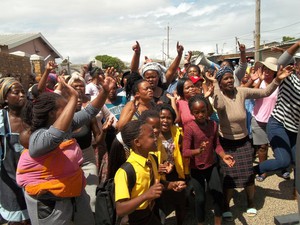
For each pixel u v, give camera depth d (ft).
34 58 39.17
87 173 10.80
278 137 13.23
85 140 10.84
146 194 7.45
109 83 9.00
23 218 10.50
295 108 12.87
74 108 7.22
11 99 10.34
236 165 12.46
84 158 10.96
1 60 31.91
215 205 11.30
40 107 7.39
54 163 7.59
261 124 16.33
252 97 12.91
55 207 7.72
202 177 11.44
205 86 16.42
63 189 7.66
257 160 19.30
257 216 12.89
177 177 11.41
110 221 8.21
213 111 14.21
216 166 11.55
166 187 8.92
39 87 14.49
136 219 8.36
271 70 15.42
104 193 8.34
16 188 10.34
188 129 11.21
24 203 10.46
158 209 10.11
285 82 13.16
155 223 8.81
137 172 8.02
